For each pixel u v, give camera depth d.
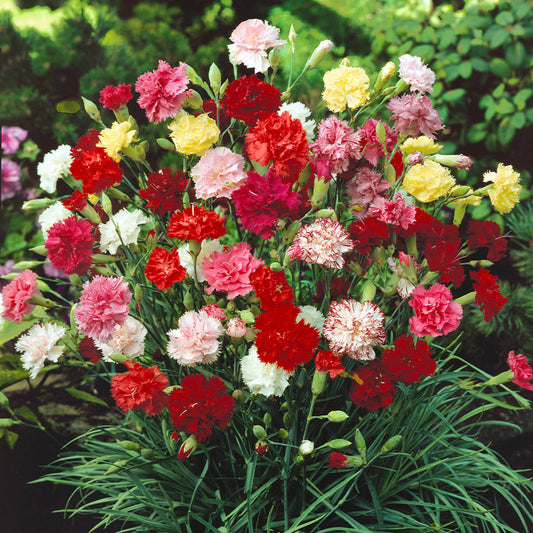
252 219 1.42
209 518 1.65
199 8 4.96
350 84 1.57
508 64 3.38
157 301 1.84
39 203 1.79
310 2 4.97
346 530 1.54
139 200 1.81
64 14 3.37
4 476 2.24
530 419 2.54
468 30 3.53
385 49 3.93
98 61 3.14
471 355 2.95
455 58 3.47
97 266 1.66
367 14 4.82
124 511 1.66
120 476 1.72
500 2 3.45
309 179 1.63
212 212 1.46
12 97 2.94
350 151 1.49
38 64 2.99
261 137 1.46
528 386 1.52
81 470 1.78
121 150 1.64
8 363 2.63
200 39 4.83
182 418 1.41
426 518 1.75
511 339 2.89
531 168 3.53
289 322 1.35
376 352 1.83
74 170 1.56
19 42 3.09
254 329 1.46
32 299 1.59
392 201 1.50
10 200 2.96
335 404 1.75
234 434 1.71
